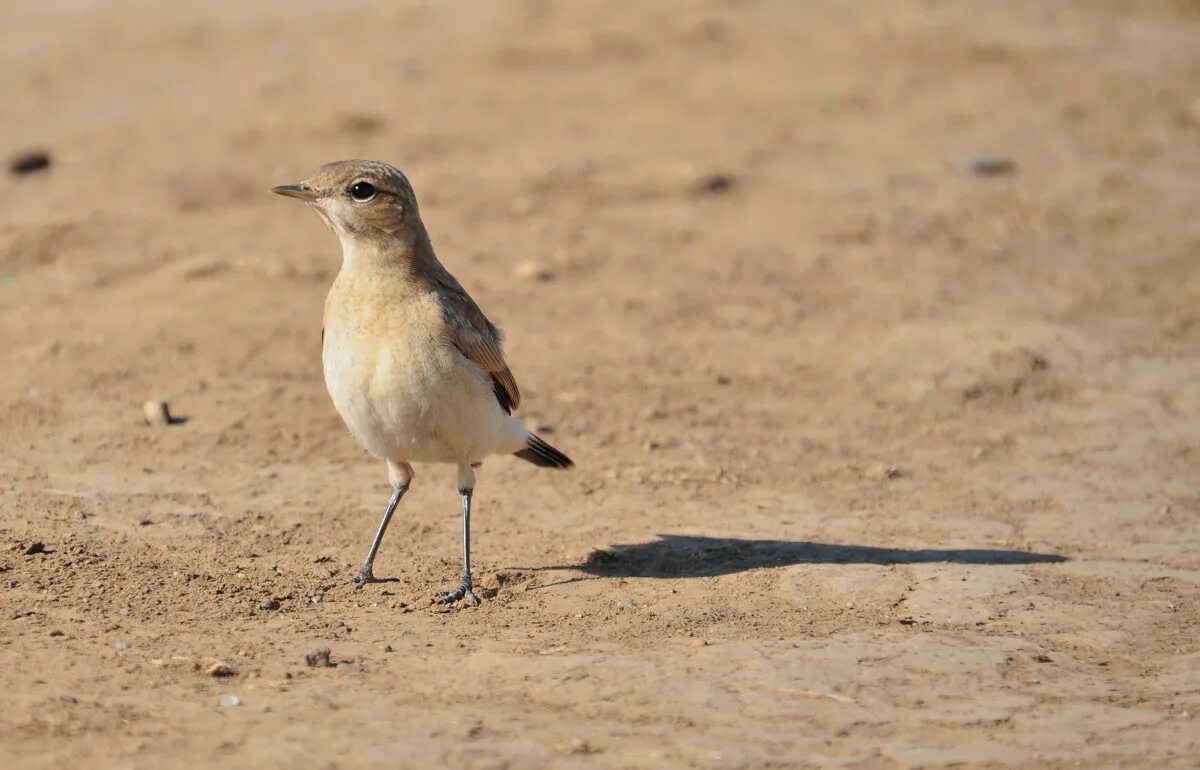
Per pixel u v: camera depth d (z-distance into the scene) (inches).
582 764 292.5
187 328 665.6
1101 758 301.4
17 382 596.1
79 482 493.0
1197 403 609.6
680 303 723.4
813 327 693.9
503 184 912.3
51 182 929.5
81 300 705.0
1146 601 408.8
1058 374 637.9
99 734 300.0
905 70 1194.6
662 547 452.8
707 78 1172.5
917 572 429.7
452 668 346.6
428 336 382.0
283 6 1509.6
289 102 1119.6
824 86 1146.7
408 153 982.4
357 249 386.6
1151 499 511.5
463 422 393.1
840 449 561.0
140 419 561.9
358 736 302.8
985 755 302.0
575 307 715.4
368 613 391.2
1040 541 466.0
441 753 295.1
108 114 1109.7
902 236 827.4
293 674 340.2
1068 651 367.2
